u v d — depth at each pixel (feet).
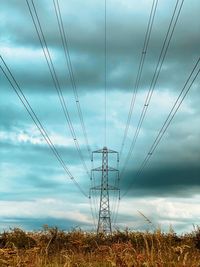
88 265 38.50
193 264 31.07
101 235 68.44
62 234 65.36
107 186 257.14
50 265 37.09
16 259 33.96
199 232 54.80
